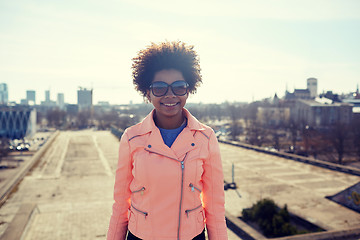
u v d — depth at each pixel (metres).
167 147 1.87
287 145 58.41
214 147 2.02
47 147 54.69
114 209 2.10
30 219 15.12
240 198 21.75
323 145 49.88
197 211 1.96
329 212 18.39
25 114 81.75
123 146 2.02
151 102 2.21
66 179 29.55
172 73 2.00
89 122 132.88
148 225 1.87
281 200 21.00
